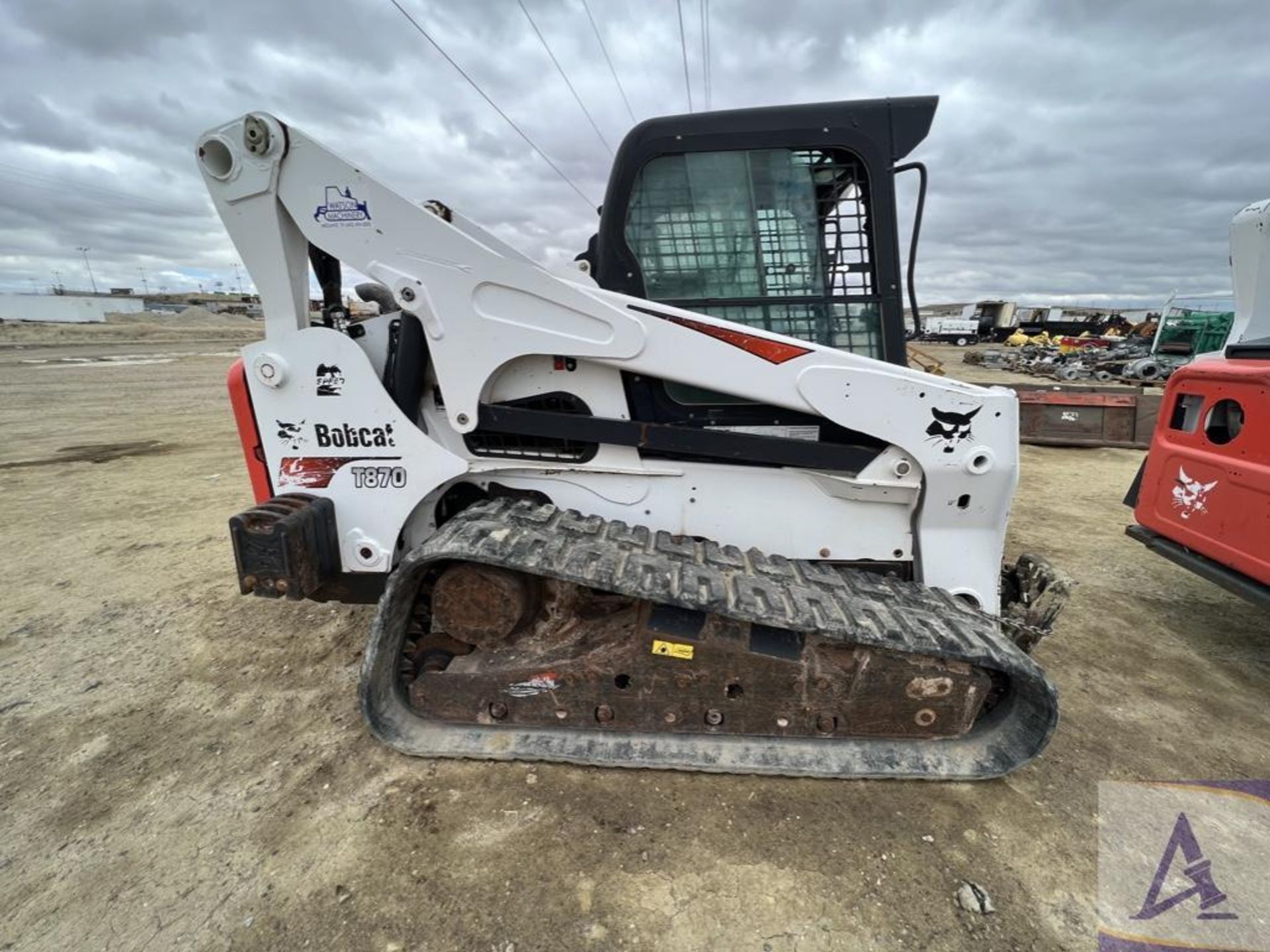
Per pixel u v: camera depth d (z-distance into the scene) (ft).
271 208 7.50
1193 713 8.96
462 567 7.39
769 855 6.46
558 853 6.48
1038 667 6.99
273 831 6.79
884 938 5.65
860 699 7.31
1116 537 16.46
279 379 7.90
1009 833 6.79
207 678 9.68
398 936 5.65
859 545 8.47
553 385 8.17
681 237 8.21
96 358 74.38
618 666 7.39
